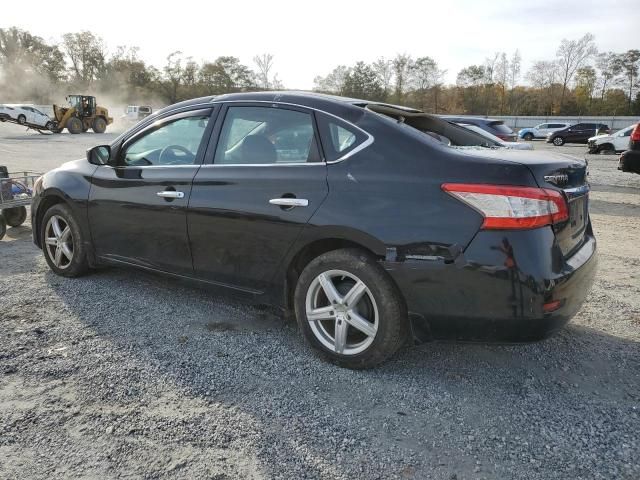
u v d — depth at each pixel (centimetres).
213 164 348
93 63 7706
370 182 282
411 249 265
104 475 208
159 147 385
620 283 468
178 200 356
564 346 338
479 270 253
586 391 281
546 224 256
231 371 295
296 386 280
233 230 330
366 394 274
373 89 7181
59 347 319
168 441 231
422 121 358
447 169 267
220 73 6956
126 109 4666
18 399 261
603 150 2394
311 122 315
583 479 211
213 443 230
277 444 231
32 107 3111
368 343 288
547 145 3444
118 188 395
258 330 354
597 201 963
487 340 264
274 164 321
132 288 430
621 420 253
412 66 7138
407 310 273
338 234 287
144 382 280
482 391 279
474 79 7394
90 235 422
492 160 264
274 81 6150
